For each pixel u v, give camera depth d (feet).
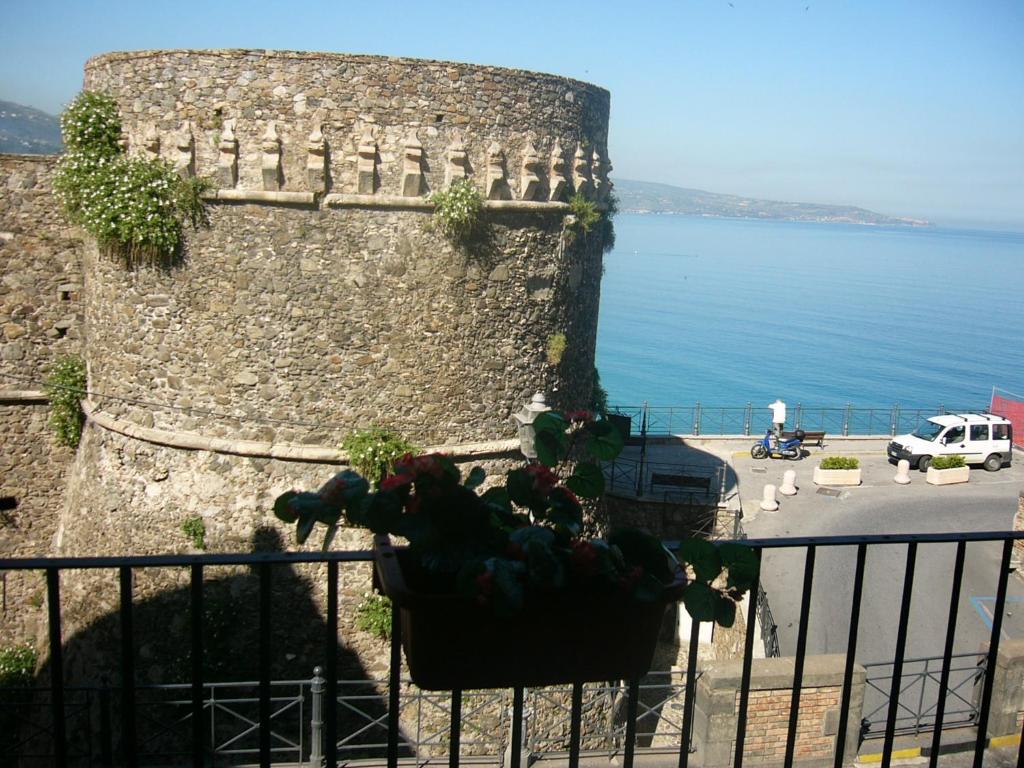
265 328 48.55
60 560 12.38
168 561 12.73
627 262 530.27
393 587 11.85
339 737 48.85
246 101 46.78
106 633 50.78
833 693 31.42
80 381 58.70
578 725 14.37
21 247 58.08
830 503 86.94
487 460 51.67
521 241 50.67
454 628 12.09
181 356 49.73
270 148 46.55
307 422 49.32
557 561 11.67
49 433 60.34
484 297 50.26
